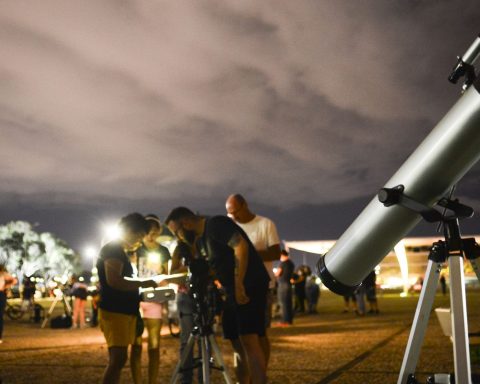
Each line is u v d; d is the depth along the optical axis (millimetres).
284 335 12211
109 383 4949
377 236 2705
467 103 2312
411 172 2510
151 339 6047
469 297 31328
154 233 6168
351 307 24656
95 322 17438
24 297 21922
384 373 6941
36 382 6711
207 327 4836
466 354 2480
